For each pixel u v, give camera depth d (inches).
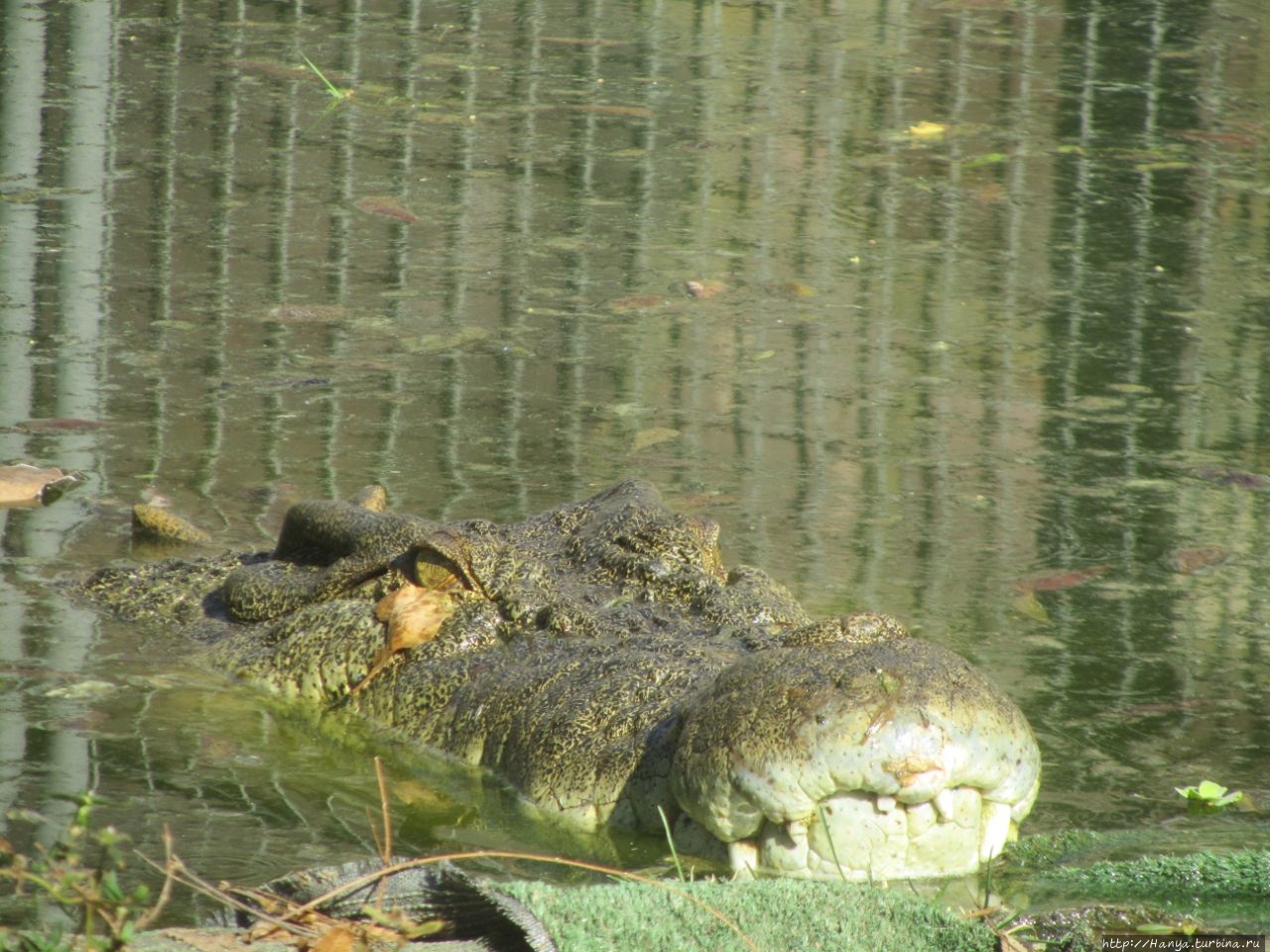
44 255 678.5
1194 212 813.2
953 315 663.1
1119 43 1109.7
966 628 403.2
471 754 333.1
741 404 563.5
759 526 465.1
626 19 1123.3
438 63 1002.1
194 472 491.5
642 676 321.1
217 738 342.0
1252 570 446.6
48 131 840.3
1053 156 889.5
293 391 557.0
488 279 681.6
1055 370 609.0
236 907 241.6
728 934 249.0
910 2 1190.3
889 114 946.1
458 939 246.5
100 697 359.6
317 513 405.4
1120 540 464.4
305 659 367.2
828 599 416.2
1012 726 277.1
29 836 288.2
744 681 285.3
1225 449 540.1
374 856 288.4
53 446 504.1
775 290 685.3
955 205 808.3
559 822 306.5
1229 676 381.4
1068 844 296.8
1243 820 310.7
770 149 878.4
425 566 367.2
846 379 591.2
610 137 885.8
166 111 887.1
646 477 497.4
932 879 275.3
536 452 513.7
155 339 597.9
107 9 1074.1
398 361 589.3
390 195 781.9
